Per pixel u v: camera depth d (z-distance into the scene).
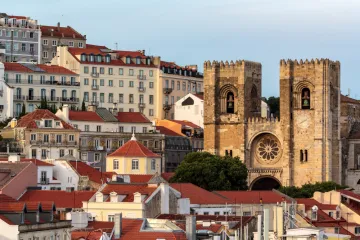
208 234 186.00
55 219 193.25
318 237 171.25
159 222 191.88
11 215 181.00
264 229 172.00
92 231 190.12
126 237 180.88
